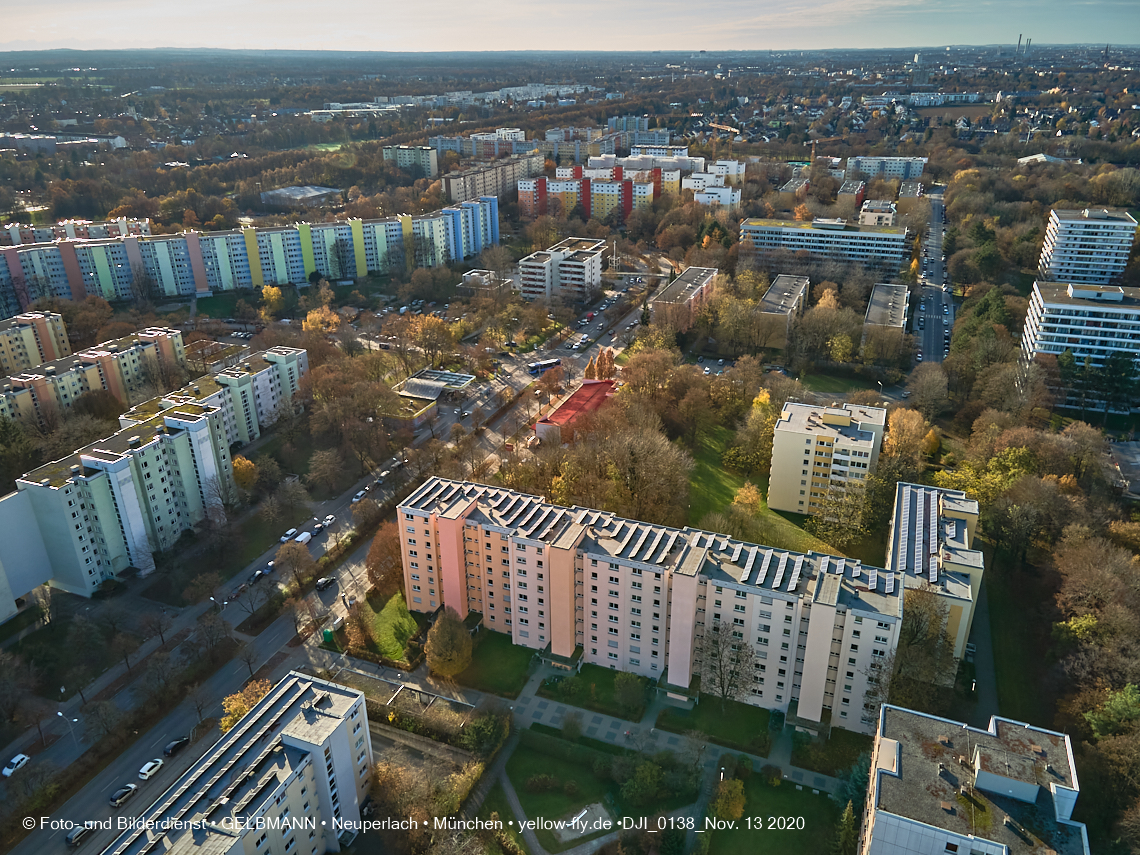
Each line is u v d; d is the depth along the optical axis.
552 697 187.50
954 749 126.81
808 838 150.50
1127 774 142.62
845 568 176.25
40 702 189.50
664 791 159.75
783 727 177.62
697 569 176.50
